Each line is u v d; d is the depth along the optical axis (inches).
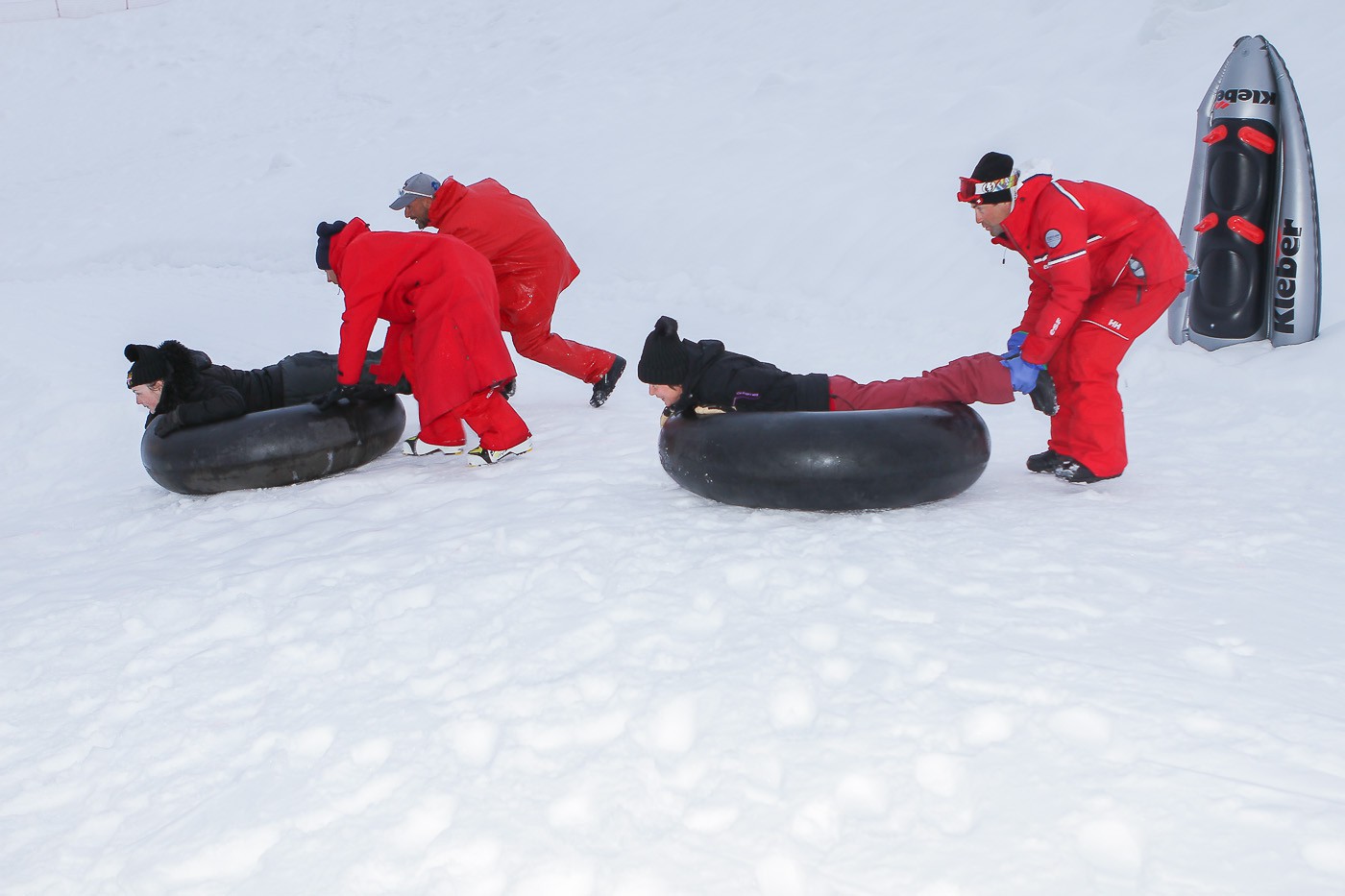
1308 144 243.1
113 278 522.6
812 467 159.9
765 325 334.3
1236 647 117.6
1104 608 127.9
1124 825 91.9
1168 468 187.9
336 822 104.7
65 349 343.3
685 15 758.5
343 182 605.9
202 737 122.3
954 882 88.4
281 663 135.2
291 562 166.1
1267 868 86.0
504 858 97.0
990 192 168.1
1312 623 122.8
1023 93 434.3
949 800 97.5
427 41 916.6
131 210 673.6
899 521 161.0
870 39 586.2
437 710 119.8
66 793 116.5
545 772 107.5
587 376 255.9
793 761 104.0
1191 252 258.5
